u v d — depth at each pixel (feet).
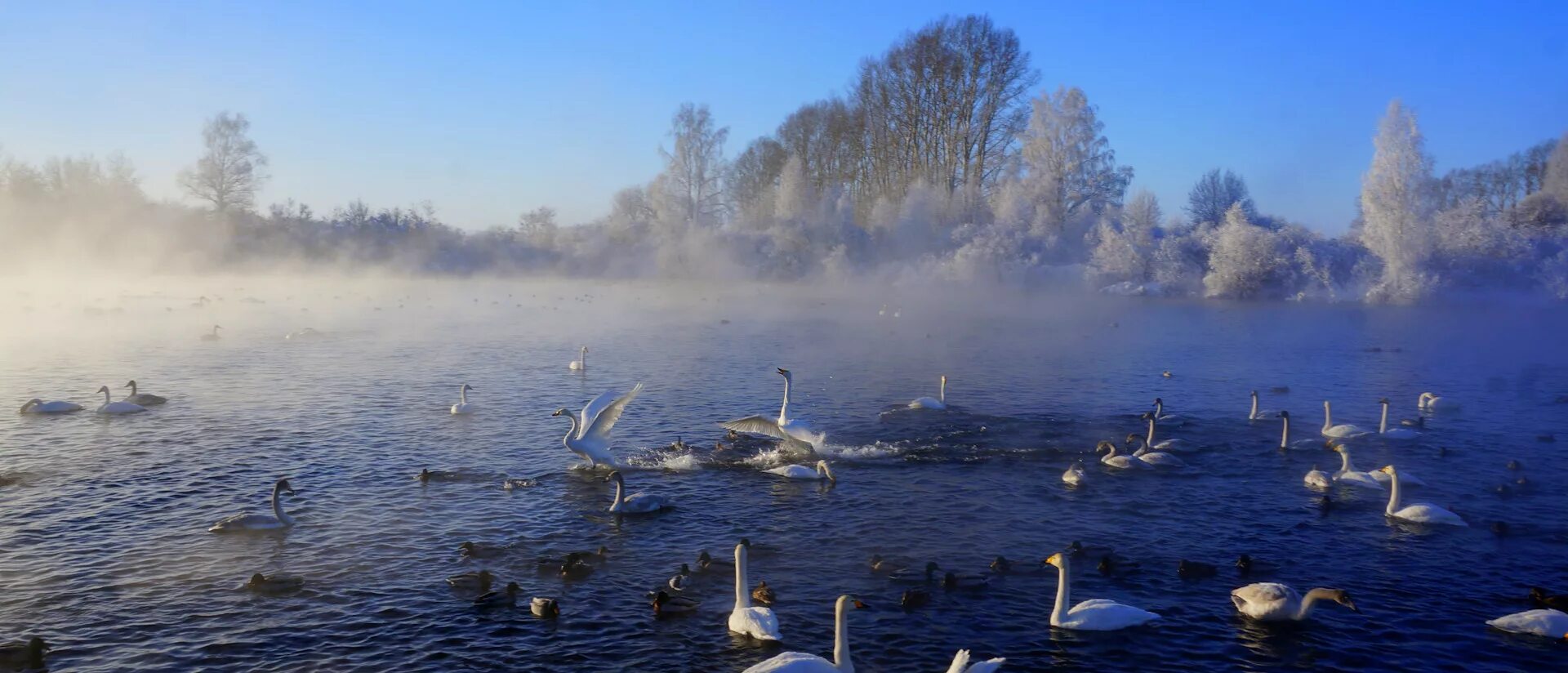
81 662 50.70
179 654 51.70
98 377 134.31
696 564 64.49
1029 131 333.42
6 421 103.96
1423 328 216.13
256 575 59.88
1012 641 53.57
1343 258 302.25
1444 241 281.54
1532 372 150.51
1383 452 95.40
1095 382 138.10
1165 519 74.02
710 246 362.53
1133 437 98.32
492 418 108.88
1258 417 112.06
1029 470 87.56
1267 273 300.81
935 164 341.00
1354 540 69.21
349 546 67.00
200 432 99.86
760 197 408.46
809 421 108.17
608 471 85.61
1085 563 64.69
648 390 127.95
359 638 53.67
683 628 55.01
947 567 64.13
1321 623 55.93
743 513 74.95
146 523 71.41
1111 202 343.67
